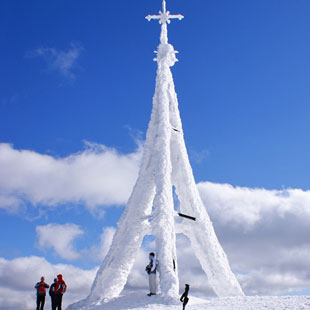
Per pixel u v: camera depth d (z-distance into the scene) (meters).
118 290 20.47
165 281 17.98
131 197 22.34
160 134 22.50
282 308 12.51
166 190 20.84
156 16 25.98
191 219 21.97
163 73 24.44
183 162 23.12
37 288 18.92
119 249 21.17
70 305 20.58
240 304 14.27
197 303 16.17
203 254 21.39
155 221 19.91
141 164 22.78
